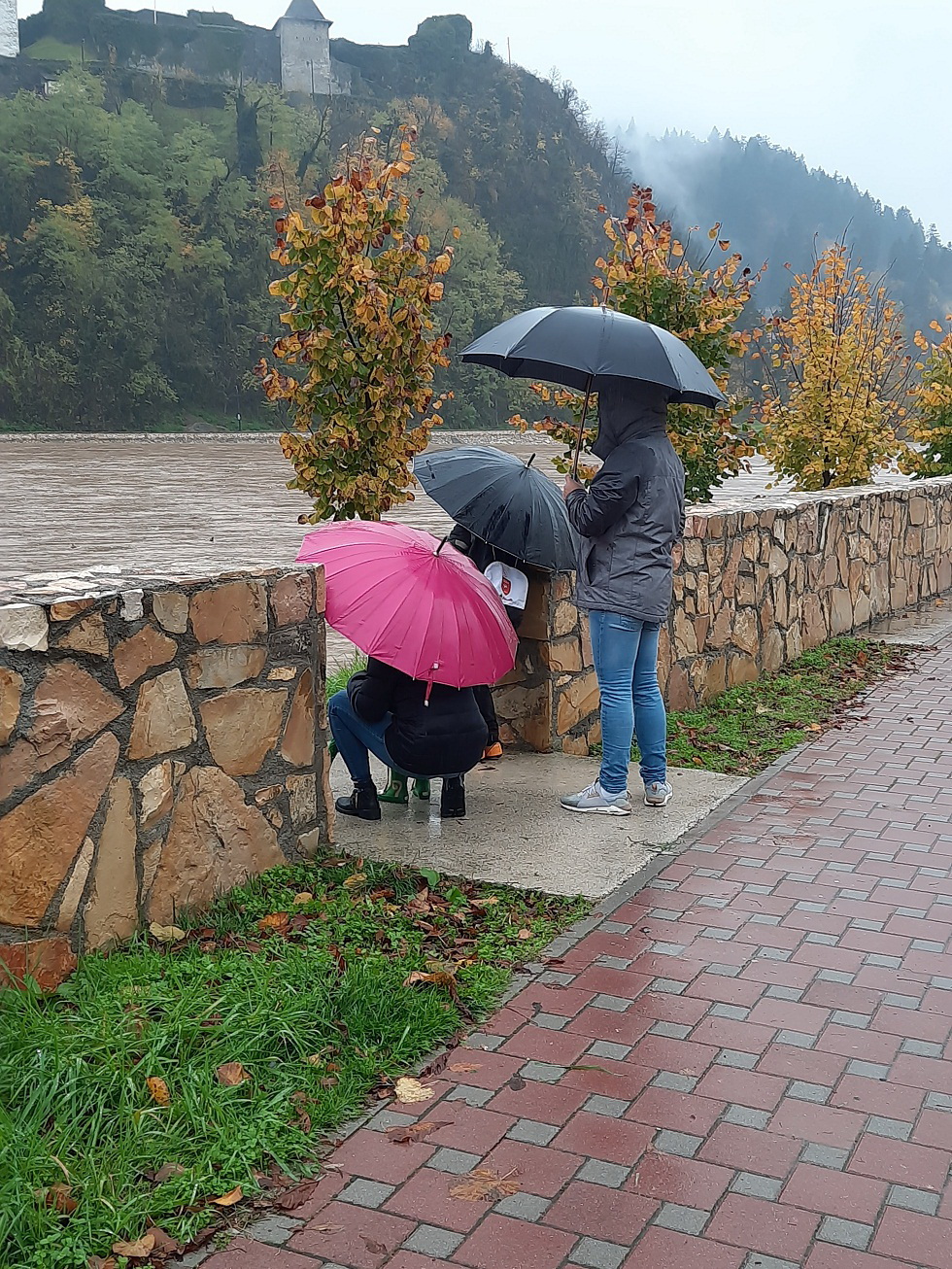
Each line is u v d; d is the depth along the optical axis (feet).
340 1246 8.50
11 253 282.15
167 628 12.78
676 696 24.26
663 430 17.51
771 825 17.78
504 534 17.02
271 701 14.44
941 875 15.81
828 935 13.89
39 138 307.78
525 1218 8.83
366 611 15.23
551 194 428.56
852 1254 8.49
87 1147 9.14
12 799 11.05
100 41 395.75
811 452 47.60
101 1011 10.82
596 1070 10.89
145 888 12.71
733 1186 9.24
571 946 13.51
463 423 326.44
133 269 286.66
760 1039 11.50
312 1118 9.87
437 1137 9.83
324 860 15.42
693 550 24.45
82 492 106.63
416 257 21.88
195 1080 9.94
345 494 21.89
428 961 12.88
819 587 31.71
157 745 12.76
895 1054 11.26
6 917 11.10
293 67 431.02
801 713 24.85
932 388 54.44
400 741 16.26
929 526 41.73
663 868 15.93
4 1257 8.05
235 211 328.90
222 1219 8.74
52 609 11.33
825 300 46.68
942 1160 9.62
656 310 30.53
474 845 16.46
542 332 15.88
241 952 12.46
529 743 21.09
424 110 418.10
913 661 31.04
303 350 21.54
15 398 258.78
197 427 282.77
